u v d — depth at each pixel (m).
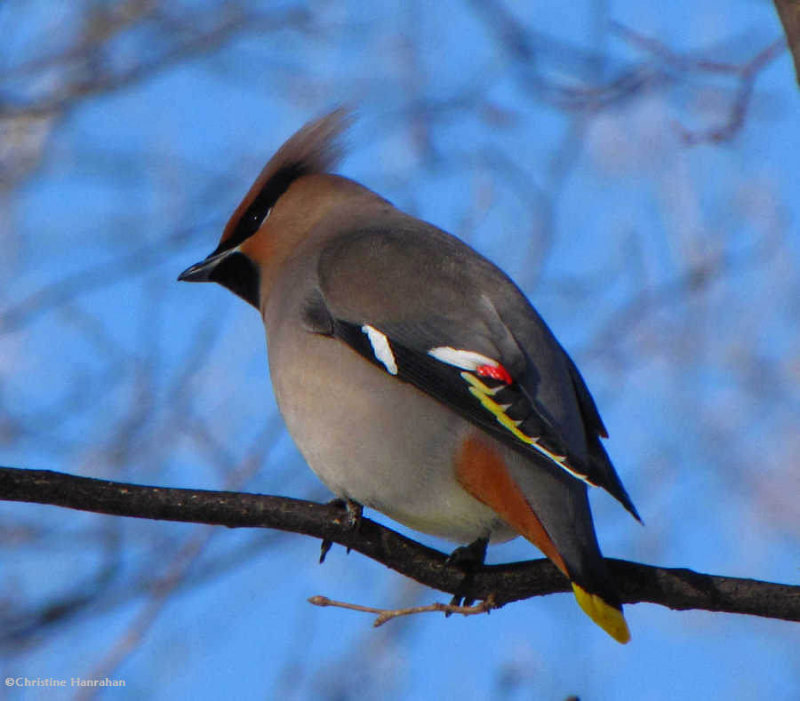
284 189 13.55
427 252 12.07
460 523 11.25
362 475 11.34
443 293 11.62
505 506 10.67
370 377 11.35
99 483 10.47
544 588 11.08
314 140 13.80
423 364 11.23
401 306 11.59
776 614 10.52
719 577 10.59
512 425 10.65
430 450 11.02
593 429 11.58
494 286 11.81
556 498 10.47
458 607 10.38
